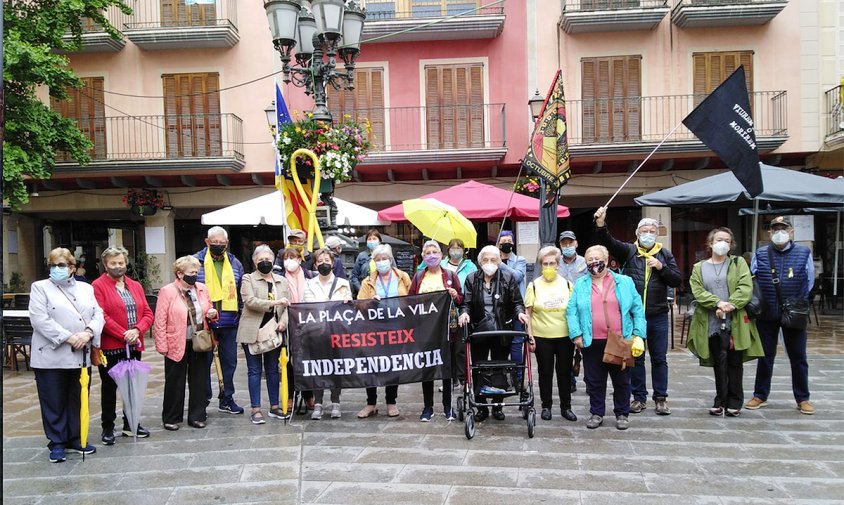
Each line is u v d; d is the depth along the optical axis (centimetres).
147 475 480
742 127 674
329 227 825
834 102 1512
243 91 1616
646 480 454
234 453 527
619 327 571
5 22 1212
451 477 464
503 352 620
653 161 1556
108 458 523
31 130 1255
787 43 1548
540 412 650
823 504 411
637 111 1566
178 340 592
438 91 1602
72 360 518
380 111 1605
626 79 1569
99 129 1619
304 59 889
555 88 804
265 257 619
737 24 1544
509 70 1593
